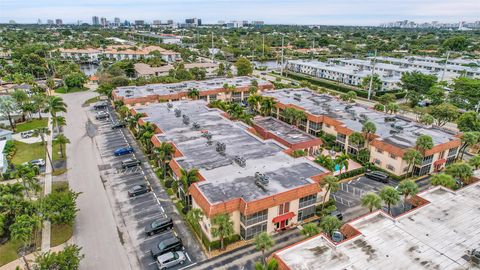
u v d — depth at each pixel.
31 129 90.31
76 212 52.09
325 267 33.97
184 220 50.97
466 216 43.31
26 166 54.62
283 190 47.56
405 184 50.34
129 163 68.25
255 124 84.88
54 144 80.00
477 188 50.69
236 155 59.94
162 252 42.88
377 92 130.75
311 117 85.56
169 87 114.88
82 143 81.00
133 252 44.03
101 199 56.38
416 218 42.75
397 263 34.59
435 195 48.78
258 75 174.50
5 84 133.00
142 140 72.38
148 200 56.19
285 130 80.88
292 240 46.44
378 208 45.16
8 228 46.38
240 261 42.31
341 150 79.00
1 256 43.06
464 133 70.25
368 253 36.03
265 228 46.81
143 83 126.81
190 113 85.25
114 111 107.38
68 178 63.50
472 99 108.62
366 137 71.44
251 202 43.69
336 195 58.56
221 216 41.47
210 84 121.50
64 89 134.50
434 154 65.94
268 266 33.12
